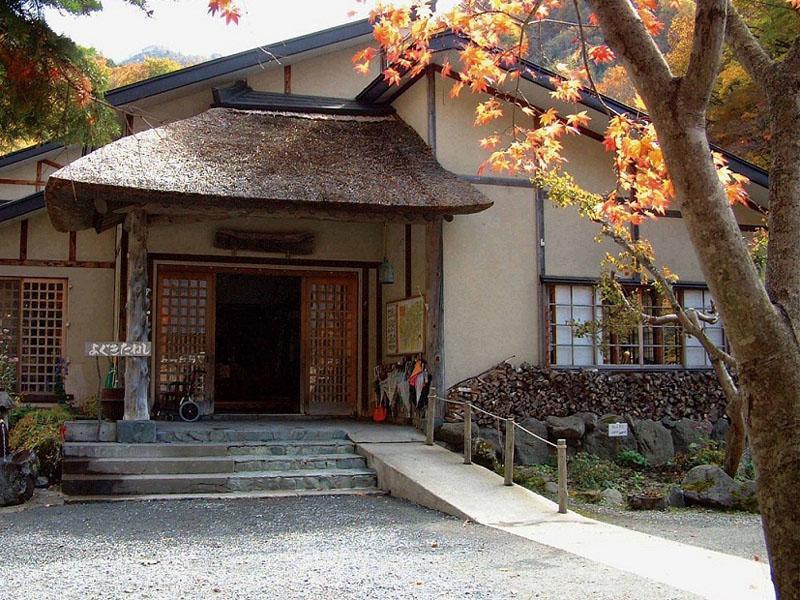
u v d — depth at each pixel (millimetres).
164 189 9773
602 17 4027
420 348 12023
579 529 7336
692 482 9734
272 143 11555
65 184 9469
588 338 12320
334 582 5461
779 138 3949
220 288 17141
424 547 6621
